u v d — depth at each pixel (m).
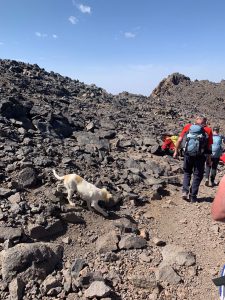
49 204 4.52
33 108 8.12
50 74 17.00
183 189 5.57
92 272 3.53
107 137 8.59
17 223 4.09
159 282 3.64
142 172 6.49
